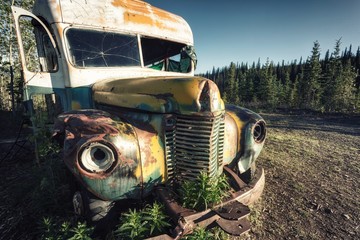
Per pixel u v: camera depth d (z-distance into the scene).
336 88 23.03
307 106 22.75
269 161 5.11
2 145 6.80
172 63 4.76
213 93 2.30
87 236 2.17
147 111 2.46
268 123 11.98
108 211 2.37
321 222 3.01
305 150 6.14
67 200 3.18
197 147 2.32
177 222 2.11
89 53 3.31
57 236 2.43
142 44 3.98
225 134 2.91
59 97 3.44
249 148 3.04
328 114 16.77
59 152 3.44
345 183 4.12
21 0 11.16
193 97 2.26
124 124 2.33
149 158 2.32
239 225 2.15
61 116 2.43
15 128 9.05
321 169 4.75
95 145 2.06
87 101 3.24
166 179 2.43
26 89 3.46
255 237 2.71
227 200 2.37
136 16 3.79
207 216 2.21
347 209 3.30
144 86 2.61
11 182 4.15
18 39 3.30
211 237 2.41
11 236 2.71
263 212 3.19
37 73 3.42
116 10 3.57
